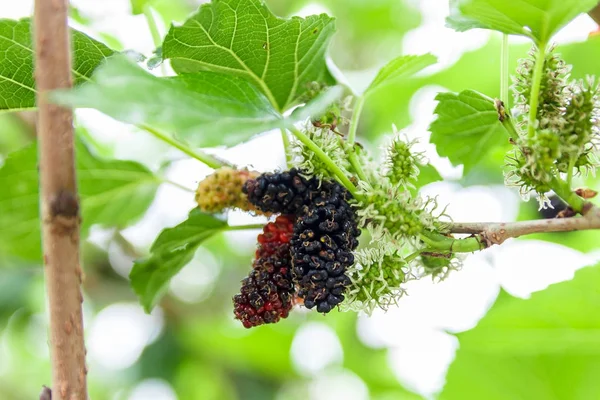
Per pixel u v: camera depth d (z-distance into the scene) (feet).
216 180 1.20
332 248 1.12
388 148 1.15
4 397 2.68
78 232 1.06
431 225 1.13
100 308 2.19
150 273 1.29
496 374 1.32
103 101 1.03
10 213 1.34
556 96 1.11
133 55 1.18
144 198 1.35
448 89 1.77
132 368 2.09
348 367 1.85
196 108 1.08
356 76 2.08
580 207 1.11
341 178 1.13
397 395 1.77
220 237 2.20
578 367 1.29
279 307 1.15
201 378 2.11
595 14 1.19
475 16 1.13
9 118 1.92
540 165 1.10
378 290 1.12
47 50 1.03
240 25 1.17
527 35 1.12
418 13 2.15
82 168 1.32
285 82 1.23
